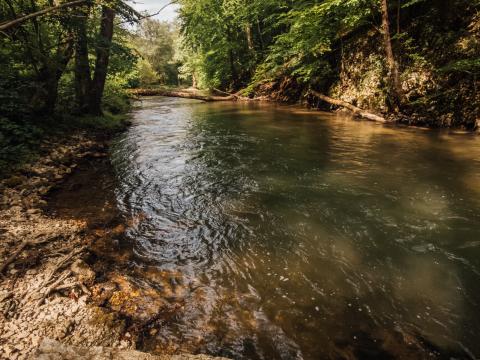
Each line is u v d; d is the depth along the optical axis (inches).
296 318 114.2
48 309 115.5
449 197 211.5
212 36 1141.1
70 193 232.4
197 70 1412.4
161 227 183.2
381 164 285.4
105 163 312.0
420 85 474.9
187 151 355.3
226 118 604.7
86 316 113.2
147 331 108.5
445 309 117.9
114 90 717.9
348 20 573.0
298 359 97.7
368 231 173.3
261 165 296.7
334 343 103.5
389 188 230.7
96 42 426.9
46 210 199.8
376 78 561.0
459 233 167.9
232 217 194.9
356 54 626.2
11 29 324.8
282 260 149.8
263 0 928.9
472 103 412.8
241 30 1200.2
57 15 350.3
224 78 1277.1
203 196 228.2
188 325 111.3
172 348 101.8
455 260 145.9
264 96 1003.9
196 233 176.1
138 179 265.7
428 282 132.3
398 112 499.8
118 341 103.6
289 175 266.7
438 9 486.0
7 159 266.5
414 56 482.6
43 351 88.8
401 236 167.0
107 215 197.2
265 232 175.9
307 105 765.9
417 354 99.5
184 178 266.8
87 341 102.7
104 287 130.4
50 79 382.6
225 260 150.6
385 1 472.1
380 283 132.4
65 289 127.0
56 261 145.2
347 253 154.1
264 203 213.8
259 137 418.0
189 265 147.1
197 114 676.7
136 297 125.2
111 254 155.0
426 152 316.8
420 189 226.2
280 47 823.7
